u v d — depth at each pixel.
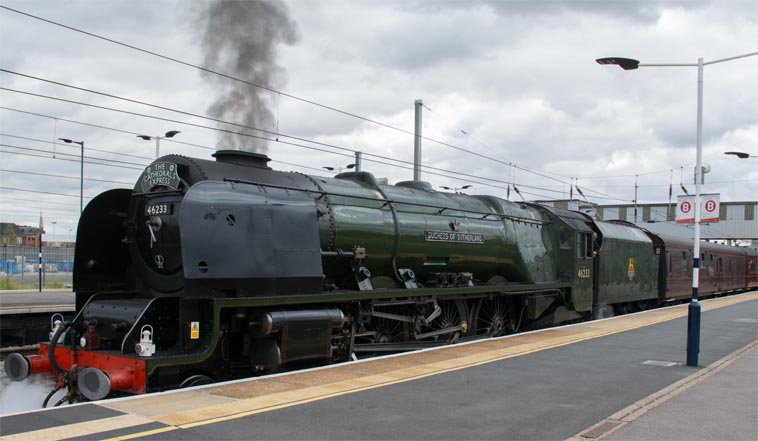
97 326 8.46
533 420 6.43
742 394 7.79
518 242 15.47
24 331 14.94
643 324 15.88
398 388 7.73
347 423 6.12
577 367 9.51
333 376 8.31
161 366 7.29
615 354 10.82
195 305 7.85
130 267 10.07
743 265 39.84
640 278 22.69
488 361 9.83
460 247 13.49
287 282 8.84
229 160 9.72
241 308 8.34
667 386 8.23
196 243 7.85
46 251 45.62
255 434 5.66
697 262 10.15
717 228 56.97
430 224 12.70
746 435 6.00
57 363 8.34
